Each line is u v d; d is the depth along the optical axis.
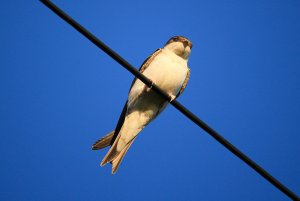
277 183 8.86
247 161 8.83
